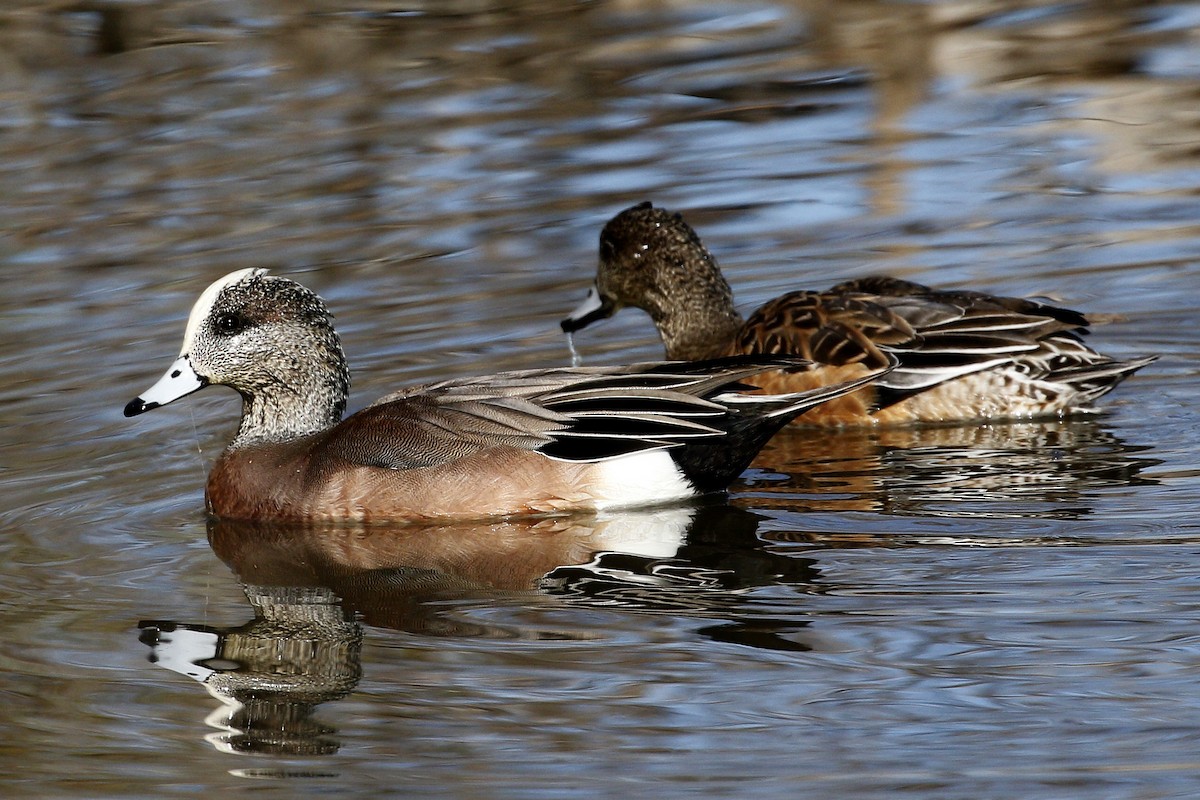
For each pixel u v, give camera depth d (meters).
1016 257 16.47
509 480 11.62
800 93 20.44
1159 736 8.12
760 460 12.75
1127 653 8.92
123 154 19.05
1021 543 10.51
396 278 16.34
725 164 18.70
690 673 8.96
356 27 22.22
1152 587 9.70
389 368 14.43
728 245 17.00
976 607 9.56
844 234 17.14
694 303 14.87
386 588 10.44
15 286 16.12
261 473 11.98
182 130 19.64
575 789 7.89
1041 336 13.34
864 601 9.74
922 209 17.58
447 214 17.61
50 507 11.90
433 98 20.38
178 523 11.82
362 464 11.80
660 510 11.67
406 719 8.62
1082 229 16.97
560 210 17.67
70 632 9.80
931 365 13.30
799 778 7.90
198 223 17.44
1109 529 10.66
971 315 13.53
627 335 15.84
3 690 9.06
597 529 11.41
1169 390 13.77
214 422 13.79
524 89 20.61
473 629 9.68
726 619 9.64
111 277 16.31
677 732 8.38
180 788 8.03
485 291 16.16
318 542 11.39
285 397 12.48
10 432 13.23
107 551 11.17
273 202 17.91
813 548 10.66
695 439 11.62
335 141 19.28
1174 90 19.97
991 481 11.84
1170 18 22.09
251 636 9.73
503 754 8.21
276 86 20.72
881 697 8.60
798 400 11.68
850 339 13.53
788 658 9.08
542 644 9.42
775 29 22.27
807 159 18.80
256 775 8.15
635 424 11.66
